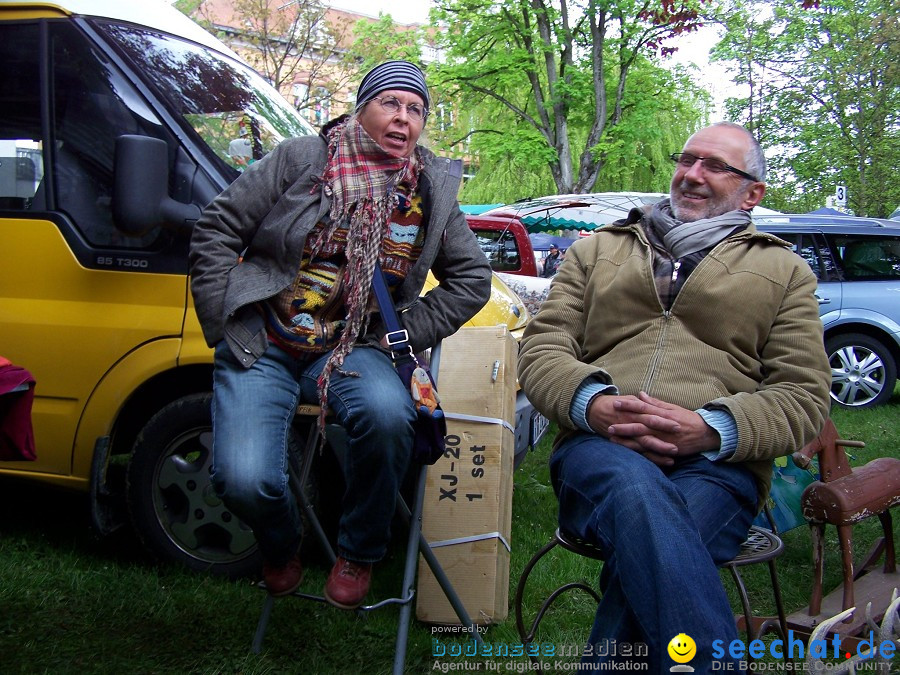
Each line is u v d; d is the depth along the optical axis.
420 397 2.59
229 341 2.56
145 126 3.70
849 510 3.19
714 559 2.40
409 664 3.06
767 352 2.65
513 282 7.42
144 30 4.03
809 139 23.33
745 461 2.55
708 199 2.81
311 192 2.60
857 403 8.83
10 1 3.90
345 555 2.67
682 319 2.69
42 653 2.98
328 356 2.64
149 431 3.62
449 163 2.75
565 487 2.49
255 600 3.43
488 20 22.89
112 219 3.46
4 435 2.41
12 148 3.80
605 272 2.83
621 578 2.14
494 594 3.33
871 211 22.33
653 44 18.16
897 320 8.74
